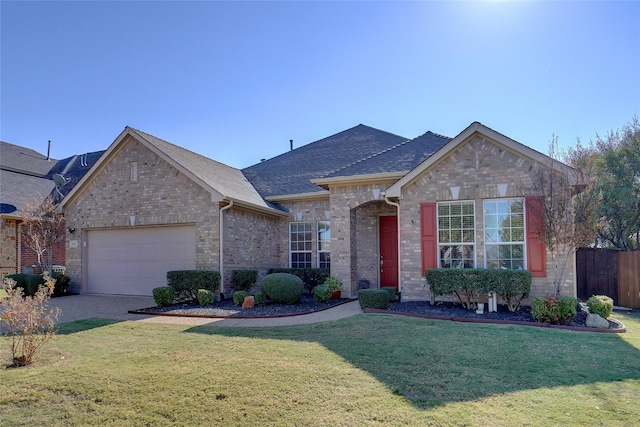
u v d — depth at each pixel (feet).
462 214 38.27
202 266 45.70
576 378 17.97
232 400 15.71
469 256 37.76
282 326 29.96
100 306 41.93
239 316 34.24
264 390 16.57
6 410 15.47
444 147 38.11
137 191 49.98
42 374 19.08
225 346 23.79
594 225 33.37
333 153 63.98
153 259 49.47
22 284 48.65
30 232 54.70
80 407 15.56
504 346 23.13
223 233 45.55
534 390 16.53
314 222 54.34
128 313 37.45
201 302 40.19
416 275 39.29
